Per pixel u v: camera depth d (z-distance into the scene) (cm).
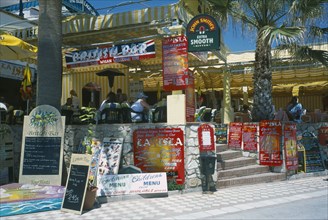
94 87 1523
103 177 822
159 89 1656
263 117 1165
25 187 730
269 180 1036
